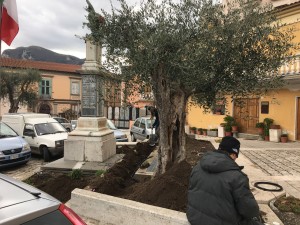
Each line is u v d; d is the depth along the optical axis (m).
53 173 7.92
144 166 7.39
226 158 2.96
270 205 5.02
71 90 44.19
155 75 5.02
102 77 5.80
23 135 12.52
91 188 5.68
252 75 5.14
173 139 5.95
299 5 14.43
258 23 5.03
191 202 2.98
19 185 2.64
